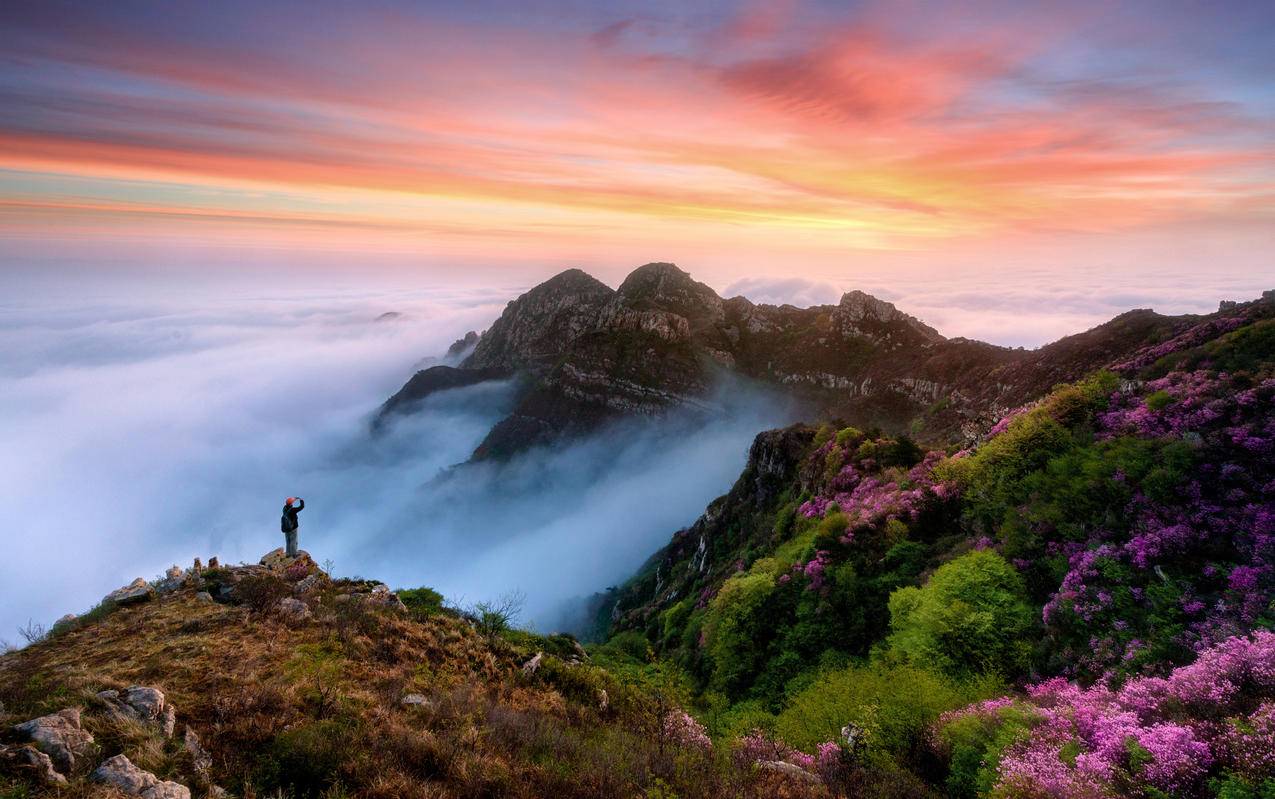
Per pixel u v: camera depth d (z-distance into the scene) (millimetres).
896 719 18703
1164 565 22375
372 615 19953
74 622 17641
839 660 28844
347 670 15914
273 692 13508
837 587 33969
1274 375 29219
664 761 14320
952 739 17328
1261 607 18516
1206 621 19266
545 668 19984
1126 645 20250
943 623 24031
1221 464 25062
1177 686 14961
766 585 36906
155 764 10031
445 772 11680
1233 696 13844
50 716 10148
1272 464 23891
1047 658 22219
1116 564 23531
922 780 16609
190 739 11172
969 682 21609
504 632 24859
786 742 19297
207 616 18047
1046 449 33531
